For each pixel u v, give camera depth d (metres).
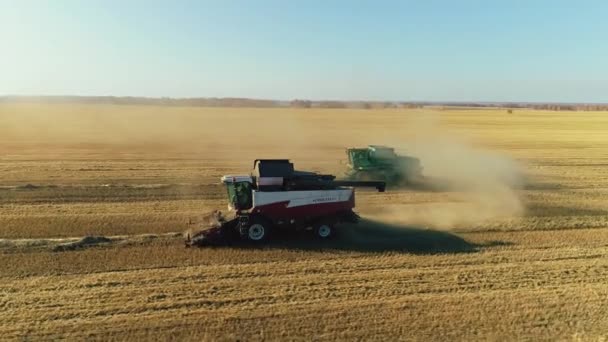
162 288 11.70
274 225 15.59
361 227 17.36
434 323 10.16
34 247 14.33
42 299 11.04
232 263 13.53
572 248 15.12
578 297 11.49
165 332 9.70
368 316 10.39
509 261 13.89
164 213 18.91
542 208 20.56
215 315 10.37
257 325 9.98
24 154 34.81
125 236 15.71
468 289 11.87
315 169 30.30
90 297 11.16
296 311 10.56
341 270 13.02
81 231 16.44
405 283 12.16
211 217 16.34
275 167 15.83
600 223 17.98
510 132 60.38
